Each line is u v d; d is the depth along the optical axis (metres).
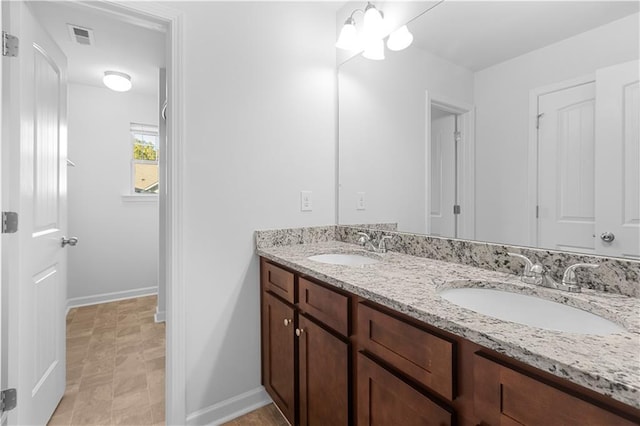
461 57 1.33
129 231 3.51
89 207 3.29
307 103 1.89
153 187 3.69
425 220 1.51
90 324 2.79
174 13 1.46
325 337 1.17
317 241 1.93
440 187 1.44
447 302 0.83
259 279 1.72
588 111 0.96
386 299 0.88
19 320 1.29
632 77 0.87
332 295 1.14
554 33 1.04
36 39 1.42
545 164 1.07
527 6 1.12
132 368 2.08
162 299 2.87
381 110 1.72
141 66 2.78
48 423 1.56
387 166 1.69
